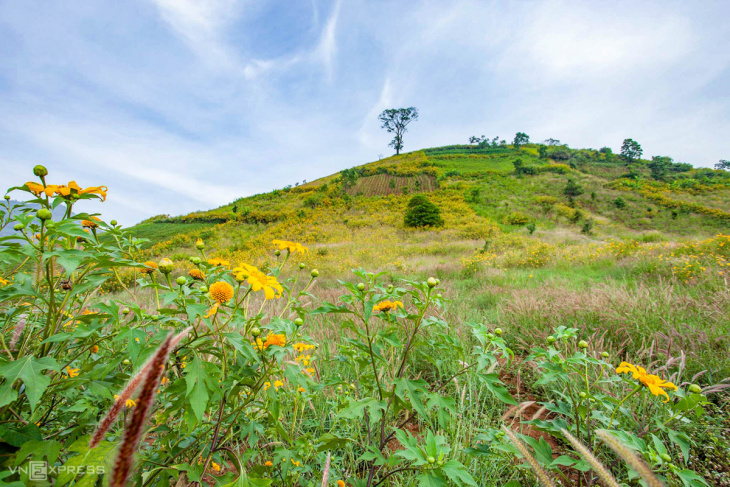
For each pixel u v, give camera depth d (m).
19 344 1.20
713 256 7.62
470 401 2.22
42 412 1.31
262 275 1.25
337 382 1.64
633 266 7.82
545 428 1.44
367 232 30.44
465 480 1.03
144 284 1.36
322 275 11.73
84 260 1.01
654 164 74.56
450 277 10.26
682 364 2.06
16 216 1.06
